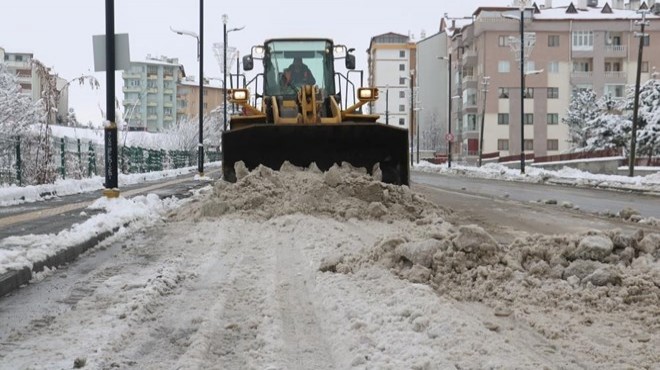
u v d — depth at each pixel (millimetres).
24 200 15984
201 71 29750
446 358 3973
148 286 5984
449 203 16172
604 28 69500
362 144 12242
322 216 10719
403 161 12289
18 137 19109
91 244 8383
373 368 3838
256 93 15289
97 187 22062
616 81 69438
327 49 15305
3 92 22016
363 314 4973
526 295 5438
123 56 13070
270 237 9195
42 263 6816
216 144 76375
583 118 61719
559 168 46656
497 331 4664
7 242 7652
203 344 4410
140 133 58656
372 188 11344
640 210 15047
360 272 6250
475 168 45062
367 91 14242
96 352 4242
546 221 12125
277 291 5961
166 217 11656
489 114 70188
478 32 70312
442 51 87688
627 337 4535
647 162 41906
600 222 12047
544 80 70250
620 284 5512
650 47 69438
